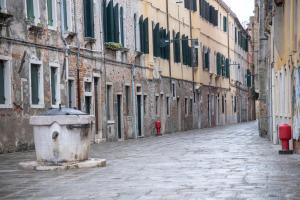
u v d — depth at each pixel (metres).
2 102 19.73
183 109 44.09
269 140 25.98
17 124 20.36
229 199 8.60
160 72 38.06
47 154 13.66
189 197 8.86
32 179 11.77
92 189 10.02
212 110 54.09
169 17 40.69
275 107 23.02
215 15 55.69
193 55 46.97
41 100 22.12
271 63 23.80
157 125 36.03
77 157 13.83
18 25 20.66
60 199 9.01
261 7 30.45
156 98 37.66
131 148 21.83
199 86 48.28
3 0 19.72
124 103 31.50
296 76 16.88
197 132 39.25
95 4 27.89
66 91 24.25
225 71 60.94
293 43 17.11
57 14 23.77
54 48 23.33
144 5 35.16
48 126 13.60
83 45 26.25
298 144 17.02
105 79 28.78
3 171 13.45
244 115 74.94
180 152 18.84
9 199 9.17
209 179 11.05
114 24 30.08
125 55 31.81
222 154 17.55
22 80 20.80
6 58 19.81
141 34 34.34
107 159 16.36
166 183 10.57
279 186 9.96
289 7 18.25
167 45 40.00
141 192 9.49
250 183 10.38
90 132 14.30
